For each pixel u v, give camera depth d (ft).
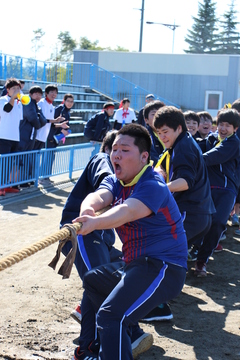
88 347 10.59
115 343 8.43
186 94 86.22
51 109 32.91
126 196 9.67
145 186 9.11
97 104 67.31
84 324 10.79
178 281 9.39
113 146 9.57
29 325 12.53
